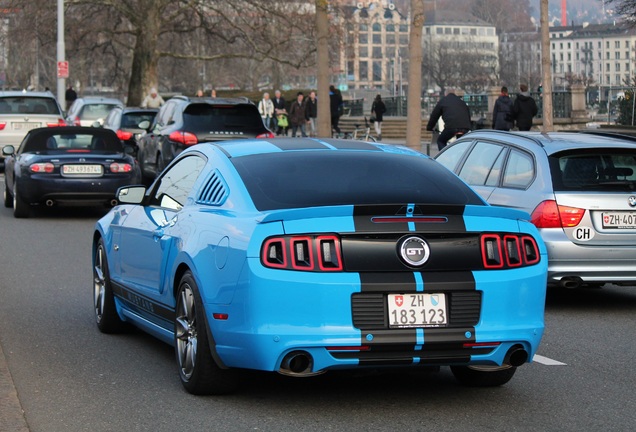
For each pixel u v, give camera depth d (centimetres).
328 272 723
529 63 16700
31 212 2391
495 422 752
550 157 1230
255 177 823
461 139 1425
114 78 7362
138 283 959
